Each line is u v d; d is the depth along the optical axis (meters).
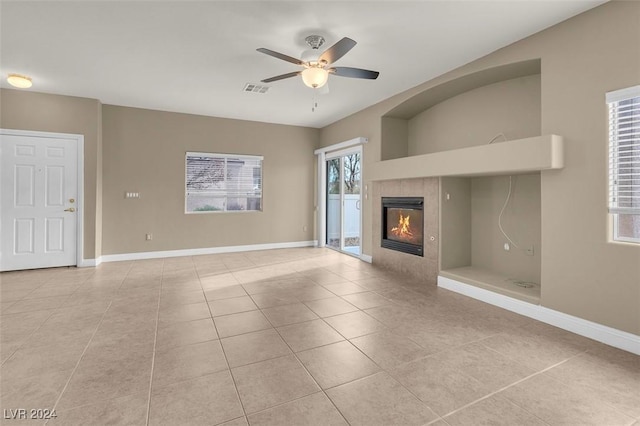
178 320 2.96
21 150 4.71
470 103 4.30
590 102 2.64
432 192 4.24
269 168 6.83
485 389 1.93
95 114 5.10
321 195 7.11
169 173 5.92
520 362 2.25
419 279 4.43
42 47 3.33
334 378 2.04
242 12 2.69
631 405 1.79
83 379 2.01
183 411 1.72
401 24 2.89
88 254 5.11
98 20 2.82
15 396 1.84
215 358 2.28
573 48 2.75
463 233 4.29
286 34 3.06
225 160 6.42
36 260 4.86
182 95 4.93
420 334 2.68
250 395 1.86
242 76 4.14
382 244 5.18
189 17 2.77
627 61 2.42
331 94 4.87
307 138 7.21
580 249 2.71
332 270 4.94
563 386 1.97
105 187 5.45
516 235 3.79
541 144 2.78
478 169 3.36
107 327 2.79
